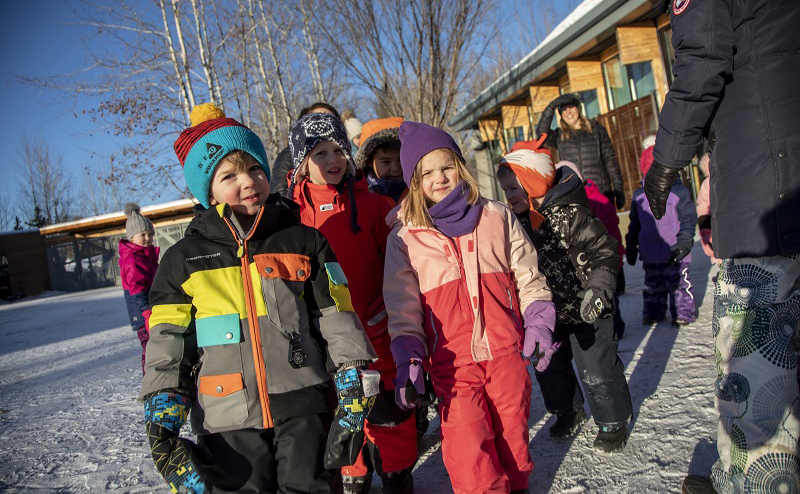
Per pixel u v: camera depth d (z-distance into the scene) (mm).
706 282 6148
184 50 11852
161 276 1845
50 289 31422
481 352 2211
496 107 15328
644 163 5066
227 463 1700
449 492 2531
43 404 5188
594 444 2695
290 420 1747
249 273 1823
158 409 1675
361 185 2951
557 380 2889
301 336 1813
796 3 1744
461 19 11203
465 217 2320
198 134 2033
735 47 1817
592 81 11859
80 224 29891
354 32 11570
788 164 1741
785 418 1790
